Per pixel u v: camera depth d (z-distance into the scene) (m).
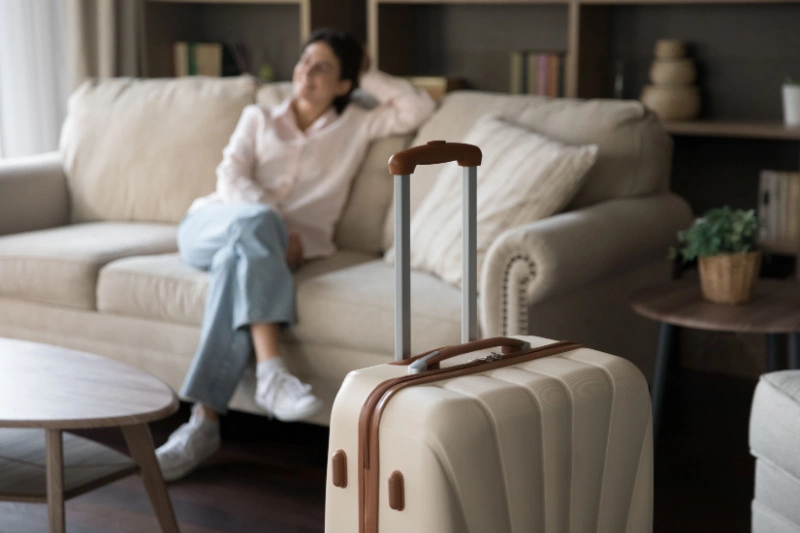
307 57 2.76
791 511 1.60
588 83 3.32
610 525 1.38
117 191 3.12
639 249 2.42
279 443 2.54
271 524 2.09
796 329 2.02
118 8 3.91
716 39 3.28
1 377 1.82
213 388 2.31
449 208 2.43
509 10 3.59
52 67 3.94
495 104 2.73
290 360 2.38
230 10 4.08
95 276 2.58
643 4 3.38
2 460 1.80
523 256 2.08
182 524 2.09
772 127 2.93
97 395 1.74
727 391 2.92
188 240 2.55
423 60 3.78
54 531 1.67
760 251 2.23
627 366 1.39
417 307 2.18
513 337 1.49
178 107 3.10
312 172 2.77
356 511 1.26
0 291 2.71
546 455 1.28
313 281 2.37
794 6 3.15
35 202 3.09
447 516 1.18
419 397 1.21
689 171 3.40
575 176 2.32
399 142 2.81
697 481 2.30
